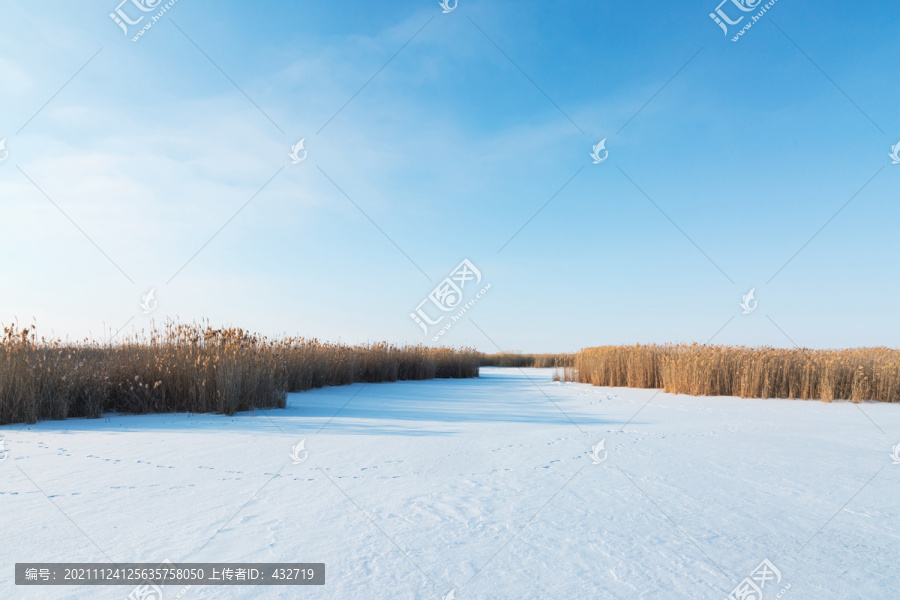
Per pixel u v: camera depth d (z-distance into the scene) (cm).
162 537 249
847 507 312
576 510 301
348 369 1390
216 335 859
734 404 961
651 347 1424
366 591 196
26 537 247
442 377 1919
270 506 300
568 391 1248
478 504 310
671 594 198
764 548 247
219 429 583
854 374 1088
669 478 377
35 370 668
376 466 404
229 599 187
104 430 573
